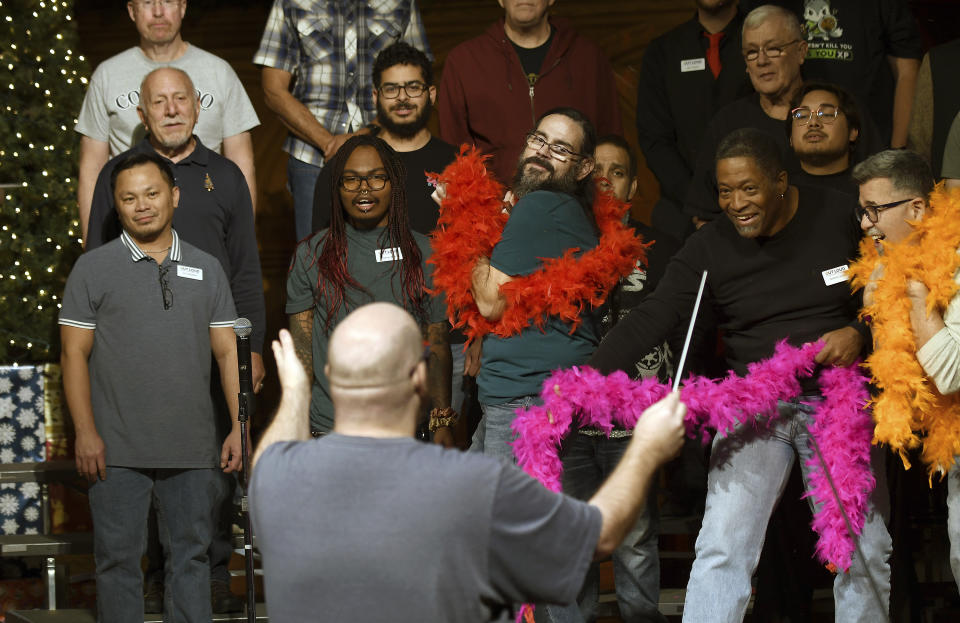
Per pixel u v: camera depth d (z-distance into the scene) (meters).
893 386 6.07
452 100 9.85
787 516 7.83
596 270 6.47
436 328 7.64
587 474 6.98
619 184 8.33
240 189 8.55
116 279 7.39
